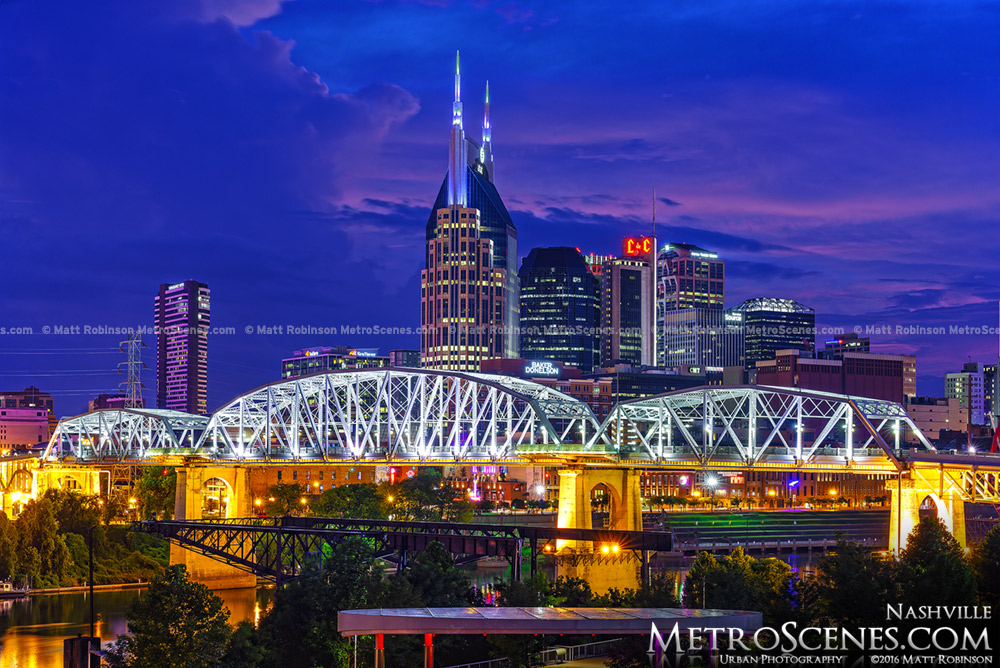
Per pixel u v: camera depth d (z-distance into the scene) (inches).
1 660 6353.3
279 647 4938.5
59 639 7003.0
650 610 3334.2
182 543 7529.5
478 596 5511.8
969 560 6053.2
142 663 4525.1
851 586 4256.9
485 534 6264.8
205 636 4630.9
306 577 5137.8
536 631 3063.5
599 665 3929.6
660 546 5428.2
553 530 5674.2
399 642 4483.3
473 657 4478.3
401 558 6240.2
